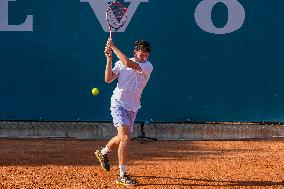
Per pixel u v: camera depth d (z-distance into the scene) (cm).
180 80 2725
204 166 1978
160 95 2728
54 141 2669
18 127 2762
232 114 2730
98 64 2731
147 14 2702
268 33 2706
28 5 2731
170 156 2216
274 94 2722
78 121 2755
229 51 2709
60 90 2747
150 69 1622
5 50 2744
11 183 1669
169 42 2711
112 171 1864
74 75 2742
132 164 2009
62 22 2730
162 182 1683
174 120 2738
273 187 1638
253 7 2700
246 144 2575
